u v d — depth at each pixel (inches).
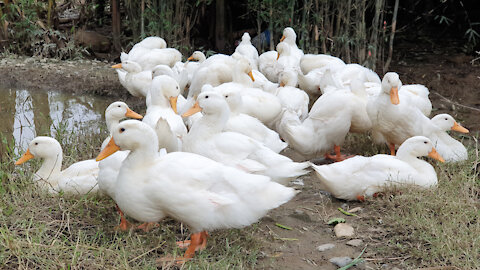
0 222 97.1
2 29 182.5
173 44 179.3
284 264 95.0
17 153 120.7
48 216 99.4
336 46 167.0
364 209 105.5
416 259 95.2
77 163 105.9
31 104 146.9
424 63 179.0
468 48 192.1
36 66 169.6
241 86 128.6
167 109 115.5
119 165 98.7
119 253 93.4
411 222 99.3
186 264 92.9
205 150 103.1
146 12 173.8
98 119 139.3
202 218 92.2
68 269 90.6
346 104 116.9
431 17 213.5
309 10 165.2
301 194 111.4
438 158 106.7
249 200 93.0
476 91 155.7
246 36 165.6
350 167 105.7
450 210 101.6
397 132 116.1
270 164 101.1
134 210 92.7
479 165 115.9
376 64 177.5
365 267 94.3
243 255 95.4
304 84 140.2
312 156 119.9
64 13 217.5
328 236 100.6
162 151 102.0
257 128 111.5
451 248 95.3
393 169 105.7
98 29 207.5
